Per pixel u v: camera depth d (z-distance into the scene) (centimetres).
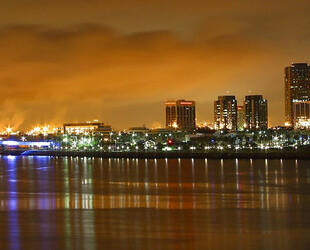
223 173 19188
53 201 10781
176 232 7331
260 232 7288
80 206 9869
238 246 6544
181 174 19012
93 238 7025
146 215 8700
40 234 7281
